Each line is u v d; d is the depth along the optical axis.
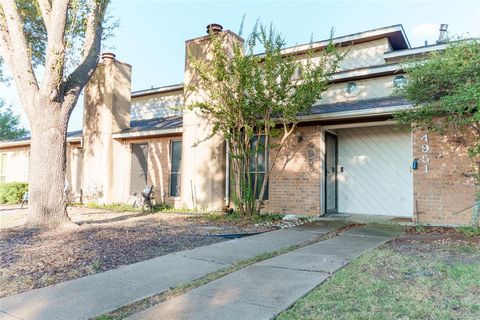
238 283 3.87
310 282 3.84
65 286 3.85
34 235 6.62
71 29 8.10
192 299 3.39
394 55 11.14
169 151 12.87
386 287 3.61
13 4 7.66
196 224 8.49
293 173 9.92
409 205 9.57
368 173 10.22
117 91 14.16
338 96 11.27
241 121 8.79
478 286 3.55
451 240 6.05
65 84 7.85
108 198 13.56
